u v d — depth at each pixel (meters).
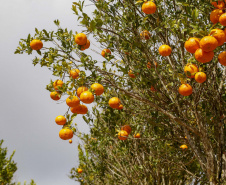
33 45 3.32
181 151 5.17
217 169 3.80
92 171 7.78
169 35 4.12
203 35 2.39
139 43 3.46
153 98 4.00
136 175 5.83
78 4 3.16
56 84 3.23
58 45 3.39
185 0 3.02
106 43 3.82
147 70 3.64
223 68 4.23
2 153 11.76
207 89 3.63
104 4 3.71
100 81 3.29
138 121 4.40
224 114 3.86
